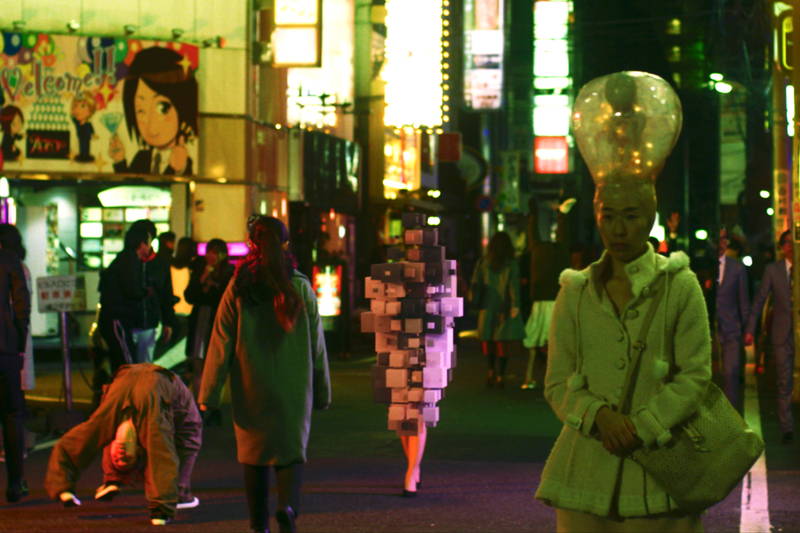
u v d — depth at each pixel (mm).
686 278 8250
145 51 41719
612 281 8414
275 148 47125
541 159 102688
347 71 59844
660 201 97438
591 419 8016
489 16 83375
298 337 13312
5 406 16328
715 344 33344
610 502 8070
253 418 13211
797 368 26344
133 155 41625
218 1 42844
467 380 32969
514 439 22125
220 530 14766
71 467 15688
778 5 37688
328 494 16875
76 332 43031
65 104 41031
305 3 43812
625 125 8820
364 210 65375
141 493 17109
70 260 43375
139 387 15234
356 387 31062
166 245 24422
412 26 64938
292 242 45781
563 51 102250
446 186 83688
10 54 40625
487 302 30531
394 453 20594
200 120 42562
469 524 14977
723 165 97312
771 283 21406
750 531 14539
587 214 115625
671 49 101812
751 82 62938
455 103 83062
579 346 8344
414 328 16469
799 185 26641
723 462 8047
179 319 29344
